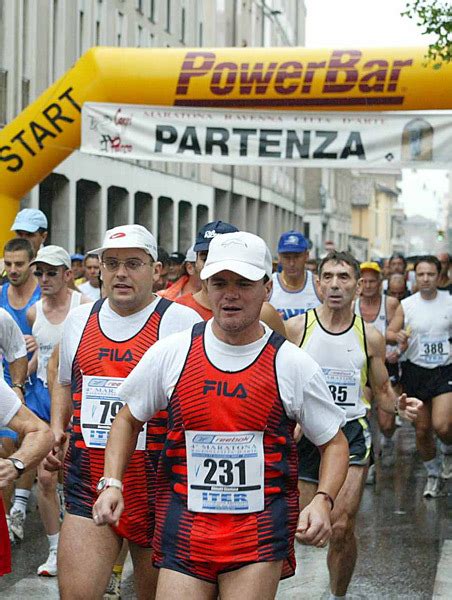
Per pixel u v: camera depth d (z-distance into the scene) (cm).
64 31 5700
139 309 1126
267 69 2616
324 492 929
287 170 12950
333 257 1430
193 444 923
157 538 941
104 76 2716
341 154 2638
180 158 2702
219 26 9731
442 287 3109
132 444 973
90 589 1060
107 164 6412
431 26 1922
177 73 2662
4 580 1505
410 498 2147
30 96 5241
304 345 1444
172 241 7975
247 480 916
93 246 6384
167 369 939
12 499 2000
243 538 912
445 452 2275
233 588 907
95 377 1113
